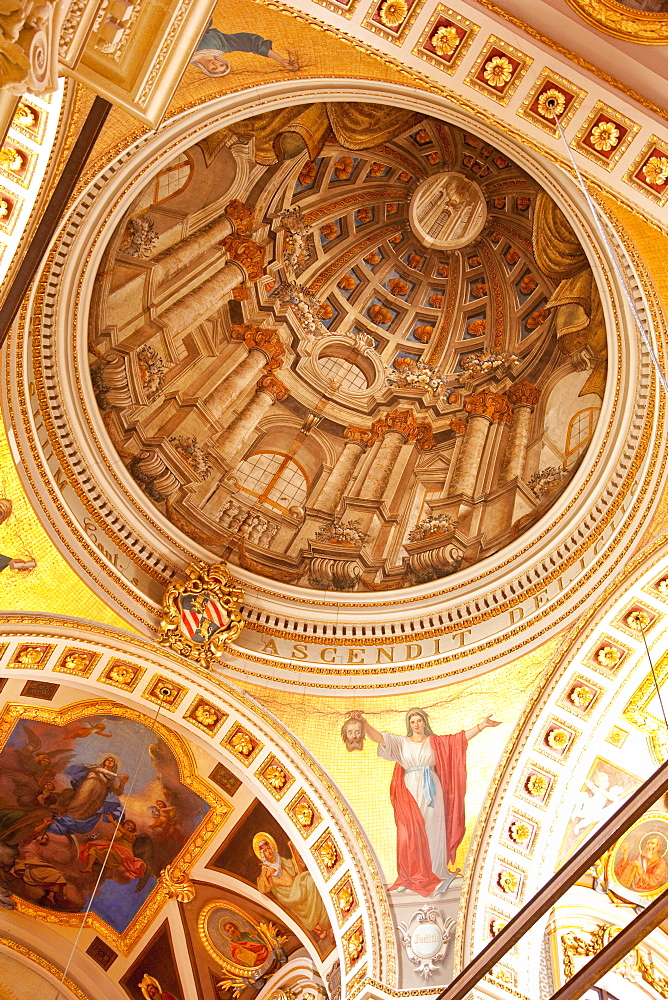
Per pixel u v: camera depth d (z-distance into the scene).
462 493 15.88
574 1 9.25
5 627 12.82
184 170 14.08
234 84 11.45
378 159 15.89
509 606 14.38
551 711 13.74
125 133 11.36
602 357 14.17
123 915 15.65
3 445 12.11
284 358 16.64
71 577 13.20
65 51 7.50
